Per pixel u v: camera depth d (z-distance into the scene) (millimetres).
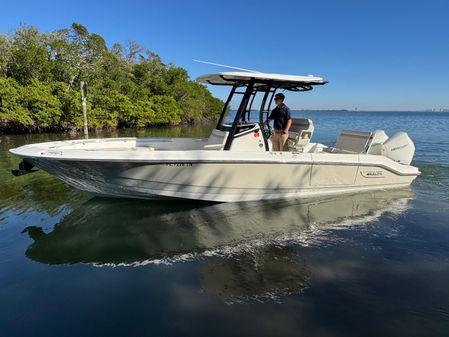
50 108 19781
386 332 2430
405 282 3139
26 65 22219
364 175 6062
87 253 3730
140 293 2926
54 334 2398
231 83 5793
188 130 29766
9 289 2982
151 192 5113
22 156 4727
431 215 5062
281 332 2420
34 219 4734
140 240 4090
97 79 28906
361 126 34250
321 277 3219
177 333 2406
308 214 5035
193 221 4715
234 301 2805
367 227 4562
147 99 33906
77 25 29375
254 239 4145
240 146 5359
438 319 2586
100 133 22938
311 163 5508
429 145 14047
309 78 5418
